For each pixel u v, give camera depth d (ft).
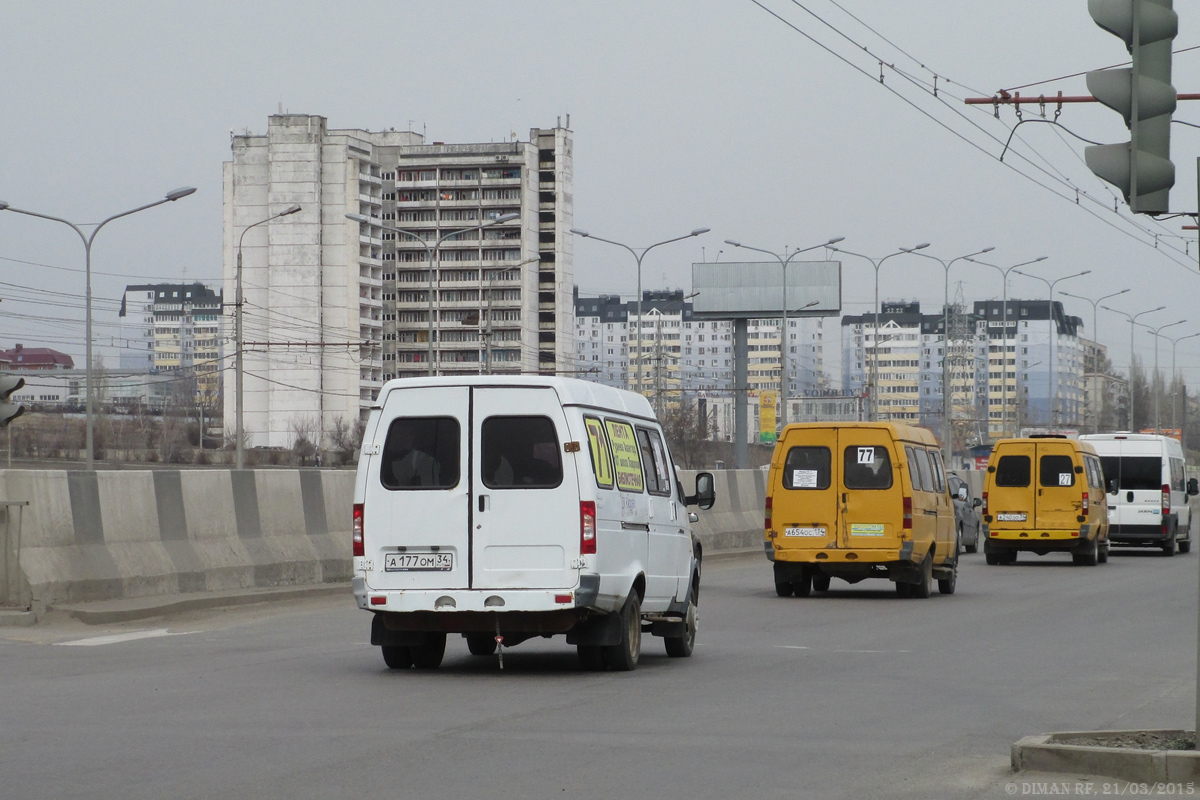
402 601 51.47
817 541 94.43
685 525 61.87
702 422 489.26
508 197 655.35
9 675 50.19
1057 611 84.23
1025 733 38.63
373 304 621.31
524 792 29.91
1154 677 51.98
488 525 51.34
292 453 463.83
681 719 40.57
